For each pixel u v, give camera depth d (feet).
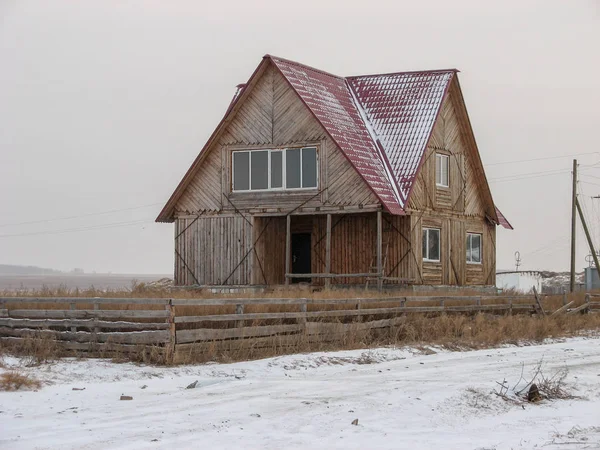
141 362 74.49
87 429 51.49
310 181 133.49
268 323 84.17
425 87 146.20
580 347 98.89
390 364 80.64
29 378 65.41
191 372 70.79
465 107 148.25
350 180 130.72
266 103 136.15
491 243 159.74
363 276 129.18
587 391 68.39
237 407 58.29
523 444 50.80
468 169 152.66
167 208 142.00
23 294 107.04
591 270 246.68
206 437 50.19
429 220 139.33
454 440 51.60
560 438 52.54
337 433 52.34
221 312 81.71
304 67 142.72
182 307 80.07
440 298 110.32
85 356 77.41
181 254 141.18
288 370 74.43
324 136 132.57
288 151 134.82
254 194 136.36
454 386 67.51
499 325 107.24
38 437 49.42
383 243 134.62
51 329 81.00
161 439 49.44
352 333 90.22
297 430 52.70
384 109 145.38
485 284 156.87
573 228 200.34
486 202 156.46
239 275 136.56
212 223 139.13
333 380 69.92
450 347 94.53
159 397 61.31
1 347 79.46
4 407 56.80
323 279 136.98
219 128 137.59
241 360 77.77
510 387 67.72
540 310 126.41
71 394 61.31
